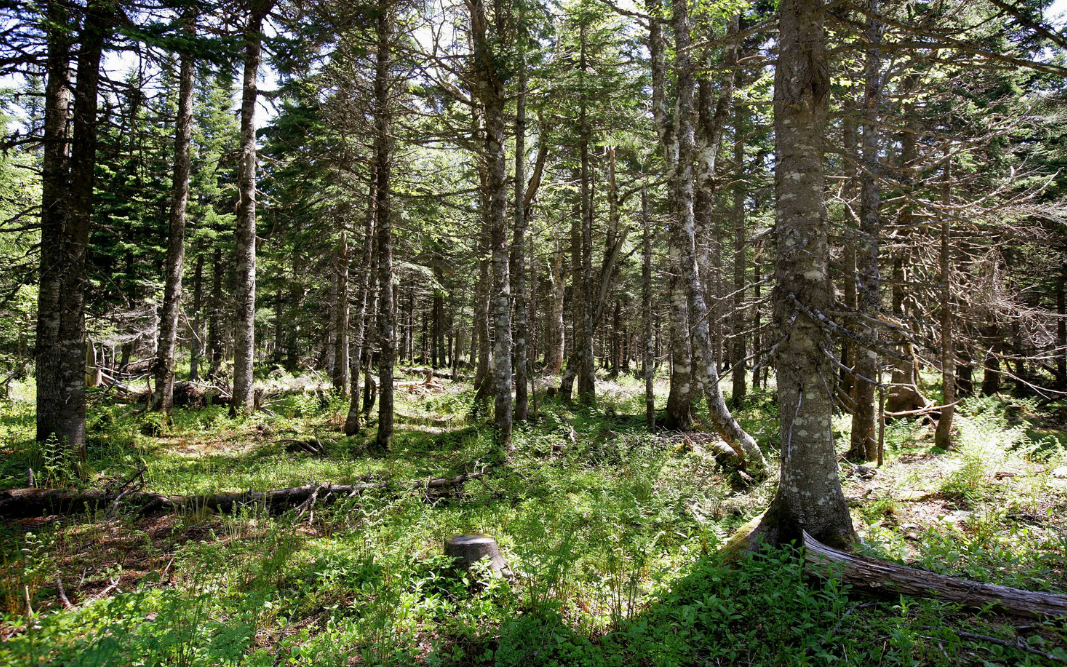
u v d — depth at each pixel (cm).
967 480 806
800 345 558
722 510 780
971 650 387
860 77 1017
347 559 580
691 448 1146
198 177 2323
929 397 1496
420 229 1686
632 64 1576
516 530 672
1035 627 404
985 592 435
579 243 2323
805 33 563
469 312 4009
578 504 732
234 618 427
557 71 1349
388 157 1218
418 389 2322
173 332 1416
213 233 2289
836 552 486
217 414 1502
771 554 518
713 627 430
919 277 1091
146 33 798
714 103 1473
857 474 932
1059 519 666
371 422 1481
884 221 1105
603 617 482
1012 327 1339
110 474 893
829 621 427
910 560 543
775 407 1698
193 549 595
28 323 1688
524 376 1473
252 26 1049
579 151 1917
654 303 2725
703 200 1398
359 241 1883
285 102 1566
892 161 1038
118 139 1091
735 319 1678
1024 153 1389
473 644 452
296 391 1886
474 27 1204
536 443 1148
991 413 1102
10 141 936
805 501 541
